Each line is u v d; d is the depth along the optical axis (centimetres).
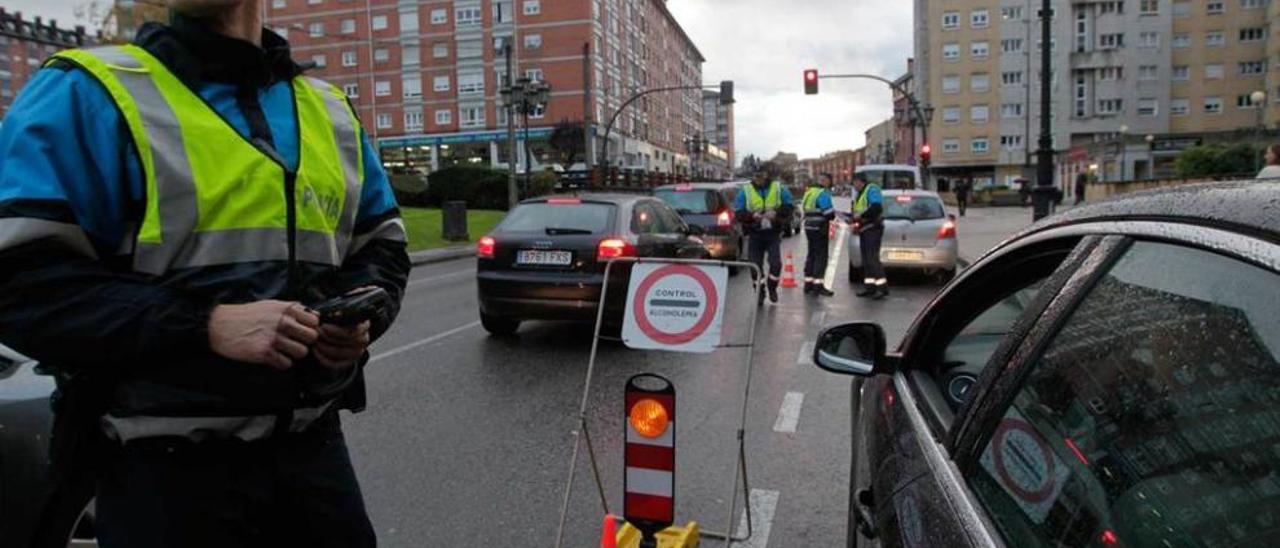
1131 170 5241
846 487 456
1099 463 142
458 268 1773
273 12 7200
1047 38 1667
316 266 179
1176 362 135
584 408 379
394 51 6956
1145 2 7412
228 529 170
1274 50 7000
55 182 149
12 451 285
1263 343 119
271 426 170
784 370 733
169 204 158
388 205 210
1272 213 125
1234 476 118
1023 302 249
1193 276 137
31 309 145
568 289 829
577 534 396
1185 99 7481
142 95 160
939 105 7775
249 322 153
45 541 296
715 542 393
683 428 565
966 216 3791
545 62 6688
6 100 6034
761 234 1146
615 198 894
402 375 710
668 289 369
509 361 766
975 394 187
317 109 193
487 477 466
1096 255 168
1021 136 7638
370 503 429
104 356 149
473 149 6838
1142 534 128
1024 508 153
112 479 168
